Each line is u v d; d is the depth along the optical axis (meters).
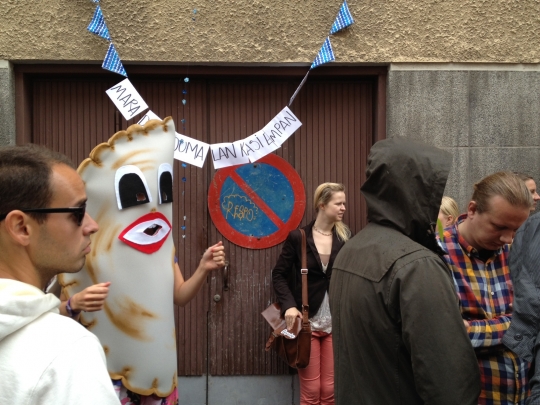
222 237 4.25
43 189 1.24
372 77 4.24
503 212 2.01
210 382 4.25
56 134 4.14
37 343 1.10
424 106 4.07
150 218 2.42
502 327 2.08
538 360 1.59
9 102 3.91
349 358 1.92
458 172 4.10
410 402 1.77
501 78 4.10
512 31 4.06
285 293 3.91
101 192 2.33
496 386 2.10
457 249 2.19
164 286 2.47
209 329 4.25
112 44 3.83
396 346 1.77
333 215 3.94
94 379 1.09
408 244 1.80
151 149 2.48
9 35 3.87
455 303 1.70
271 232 4.26
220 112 4.24
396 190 1.89
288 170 4.25
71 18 3.90
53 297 1.21
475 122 4.09
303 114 4.28
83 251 1.36
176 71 4.07
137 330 2.37
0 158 1.26
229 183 4.24
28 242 1.24
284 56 4.00
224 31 3.97
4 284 1.14
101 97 4.15
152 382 2.41
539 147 4.11
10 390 1.07
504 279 2.19
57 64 3.99
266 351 4.26
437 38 4.04
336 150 4.29
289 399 4.27
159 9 3.93
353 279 1.93
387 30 4.02
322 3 3.99
